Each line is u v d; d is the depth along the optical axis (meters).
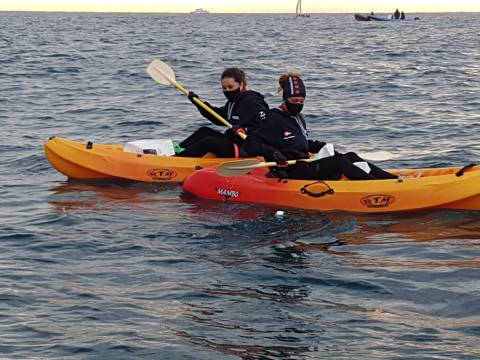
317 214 7.55
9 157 11.05
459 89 21.25
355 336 4.66
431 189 7.50
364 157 8.53
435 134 13.29
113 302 5.23
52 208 8.02
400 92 20.81
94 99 19.12
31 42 49.06
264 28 93.94
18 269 5.96
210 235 6.92
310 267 5.97
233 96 8.91
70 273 5.86
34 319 4.95
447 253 6.28
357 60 34.00
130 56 35.41
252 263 6.09
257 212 7.68
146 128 14.34
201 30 81.44
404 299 5.27
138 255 6.32
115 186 9.02
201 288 5.51
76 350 4.50
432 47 45.19
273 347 4.52
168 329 4.79
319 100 19.03
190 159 9.19
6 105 17.78
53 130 13.98
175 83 9.49
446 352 4.40
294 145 7.99
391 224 7.19
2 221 7.50
